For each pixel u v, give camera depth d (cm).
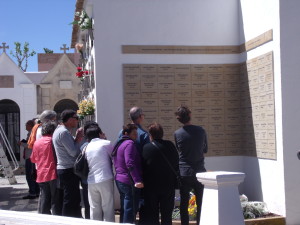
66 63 2078
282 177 737
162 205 609
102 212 639
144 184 607
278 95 745
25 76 1945
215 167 889
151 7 876
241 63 892
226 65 898
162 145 604
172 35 882
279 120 743
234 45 902
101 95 854
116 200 832
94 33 856
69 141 665
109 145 639
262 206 774
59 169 671
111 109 856
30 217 464
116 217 774
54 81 2062
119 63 862
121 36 865
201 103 889
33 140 938
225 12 902
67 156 669
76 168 632
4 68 1928
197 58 890
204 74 891
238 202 482
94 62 860
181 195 632
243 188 891
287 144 733
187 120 645
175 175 609
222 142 893
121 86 862
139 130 635
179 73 882
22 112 1928
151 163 600
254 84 836
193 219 733
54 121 762
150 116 869
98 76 854
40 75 2338
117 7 864
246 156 880
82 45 1241
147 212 608
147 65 871
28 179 1090
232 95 899
